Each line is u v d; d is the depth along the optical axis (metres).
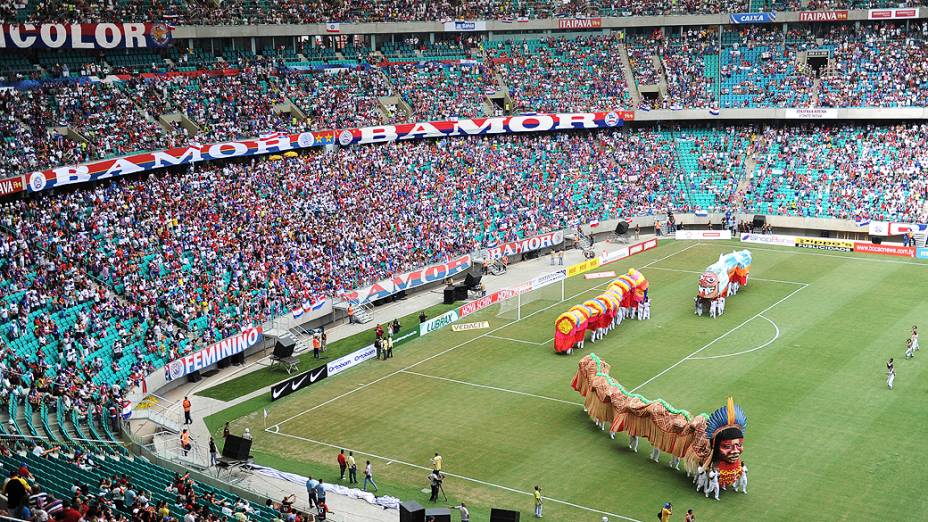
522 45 148.75
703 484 59.31
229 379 84.06
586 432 69.44
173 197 99.75
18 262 81.31
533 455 65.81
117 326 79.88
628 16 148.38
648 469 63.25
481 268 114.00
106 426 67.12
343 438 69.94
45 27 101.19
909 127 134.50
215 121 113.50
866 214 126.06
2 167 87.88
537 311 100.94
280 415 74.75
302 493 61.41
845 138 136.75
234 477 63.62
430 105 134.38
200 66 120.56
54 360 73.50
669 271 115.44
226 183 106.19
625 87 144.38
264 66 126.56
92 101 104.31
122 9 117.31
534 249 123.19
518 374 81.81
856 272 111.81
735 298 102.62
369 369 84.75
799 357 83.06
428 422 72.19
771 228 132.38
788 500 58.12
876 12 141.62
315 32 132.12
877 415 70.19
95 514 45.34
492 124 134.38
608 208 133.25
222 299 89.75
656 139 143.25
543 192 131.25
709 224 134.75
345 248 105.25
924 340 86.25
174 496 53.38
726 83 143.75
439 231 115.69
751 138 141.50
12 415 62.91
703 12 148.12
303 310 94.31
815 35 148.00
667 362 83.00
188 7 123.69
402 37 143.75
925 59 138.50
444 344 91.06
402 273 105.81
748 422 69.56
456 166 128.75
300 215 106.94
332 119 123.44
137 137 102.56
